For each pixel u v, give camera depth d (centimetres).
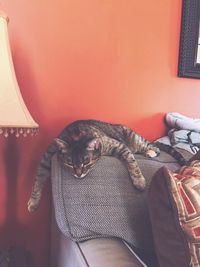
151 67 154
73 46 140
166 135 161
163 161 131
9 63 97
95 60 144
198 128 150
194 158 114
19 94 97
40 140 139
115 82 149
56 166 114
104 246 93
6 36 98
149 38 152
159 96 158
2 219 139
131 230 100
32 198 127
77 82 142
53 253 138
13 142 136
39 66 136
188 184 83
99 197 103
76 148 114
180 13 156
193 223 77
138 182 109
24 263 107
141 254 101
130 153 119
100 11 142
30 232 143
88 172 109
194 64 159
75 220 99
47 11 134
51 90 139
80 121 133
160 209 82
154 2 151
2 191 137
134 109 154
